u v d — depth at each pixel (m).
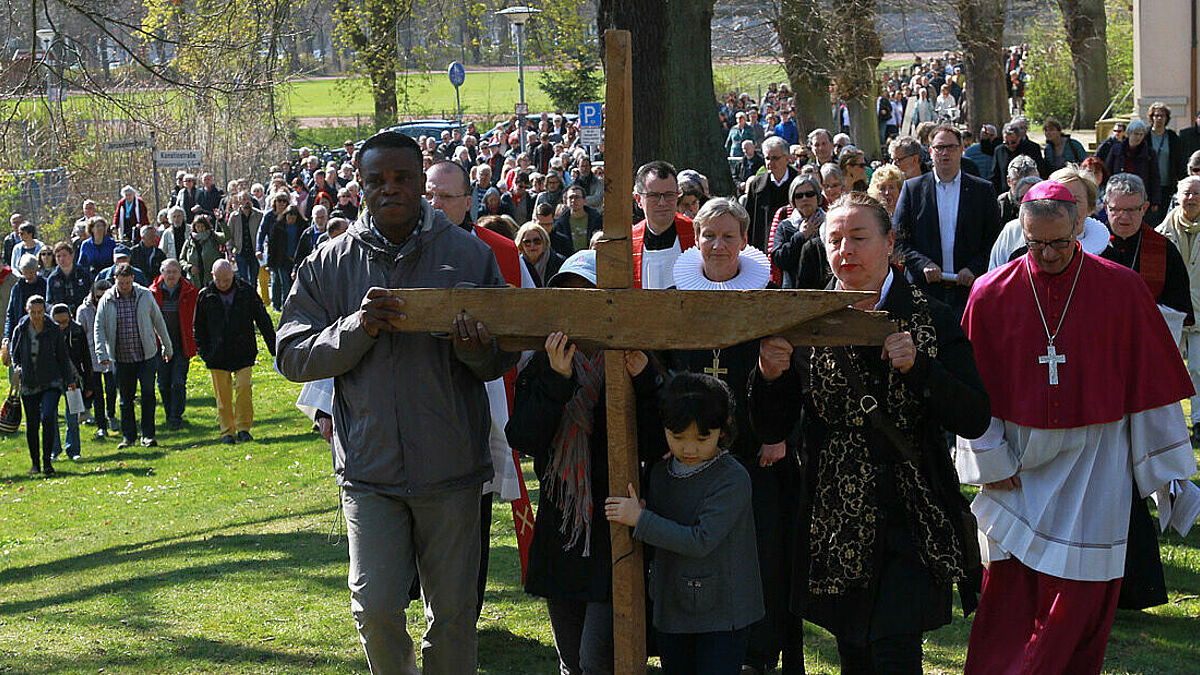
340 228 15.75
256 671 5.83
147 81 15.44
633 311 4.05
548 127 37.62
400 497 4.55
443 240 4.70
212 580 7.64
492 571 7.43
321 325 4.70
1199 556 7.04
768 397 4.59
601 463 4.93
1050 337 5.17
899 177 9.16
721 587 4.56
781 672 5.62
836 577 4.45
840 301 3.86
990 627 5.36
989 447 5.23
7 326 19.23
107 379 17.28
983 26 32.66
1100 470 5.17
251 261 24.64
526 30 43.00
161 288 16.86
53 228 26.97
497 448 5.98
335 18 35.75
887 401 4.43
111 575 8.36
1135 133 16.73
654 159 13.76
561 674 5.38
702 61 13.77
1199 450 9.48
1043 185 5.18
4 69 12.70
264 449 14.93
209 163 29.25
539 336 4.16
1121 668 5.56
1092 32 34.34
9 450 16.38
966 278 8.95
